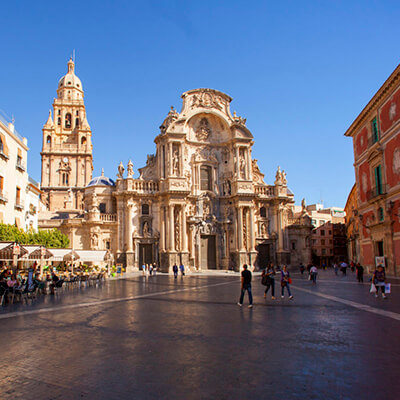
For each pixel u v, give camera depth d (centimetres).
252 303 2123
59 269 5116
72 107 11881
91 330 1473
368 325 1495
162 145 6656
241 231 6656
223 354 1109
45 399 804
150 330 1458
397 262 3953
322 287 3238
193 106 6944
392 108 3994
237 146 6844
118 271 5647
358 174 5019
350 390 825
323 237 11044
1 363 1052
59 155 11181
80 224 6375
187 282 4169
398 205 3906
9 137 4294
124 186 6562
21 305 2248
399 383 862
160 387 859
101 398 805
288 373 938
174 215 6438
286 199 7050
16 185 4516
